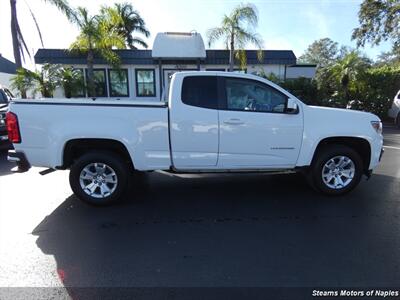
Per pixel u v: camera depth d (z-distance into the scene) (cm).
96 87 1691
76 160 423
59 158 407
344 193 465
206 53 1703
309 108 440
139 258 298
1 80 2355
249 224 371
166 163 428
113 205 437
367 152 464
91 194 429
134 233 351
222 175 591
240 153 433
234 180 558
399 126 1265
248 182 545
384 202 439
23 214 407
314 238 333
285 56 1797
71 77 1395
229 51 1667
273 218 388
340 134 439
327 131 438
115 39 1475
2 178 580
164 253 306
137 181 552
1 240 335
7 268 282
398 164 659
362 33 1902
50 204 443
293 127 433
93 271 277
